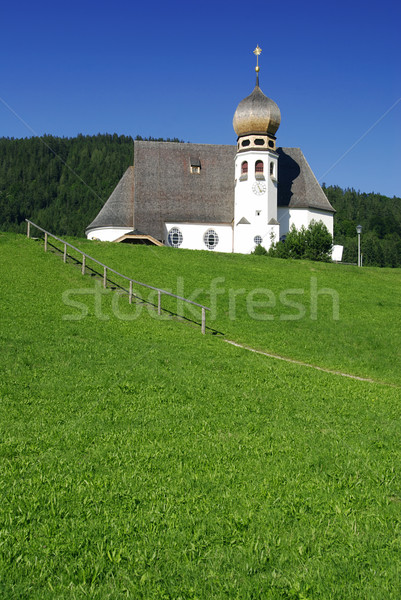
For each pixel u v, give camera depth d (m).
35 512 8.98
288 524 8.96
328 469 11.28
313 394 17.61
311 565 7.87
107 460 11.17
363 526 8.99
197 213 76.31
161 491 9.84
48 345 20.47
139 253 43.38
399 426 14.74
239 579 7.54
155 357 20.44
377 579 7.57
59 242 42.19
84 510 9.05
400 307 36.25
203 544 8.26
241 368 20.31
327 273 44.69
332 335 29.34
